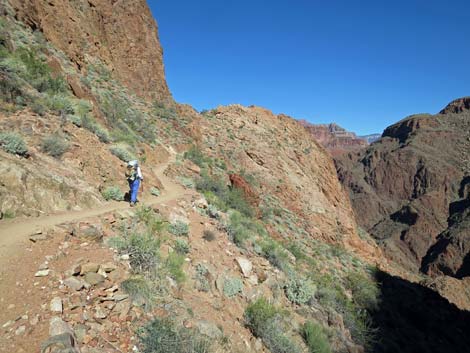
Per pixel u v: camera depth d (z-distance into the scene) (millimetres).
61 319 4680
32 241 6410
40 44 21266
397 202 183500
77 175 10969
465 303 50719
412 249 136375
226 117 51594
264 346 8102
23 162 9117
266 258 15219
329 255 31938
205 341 5973
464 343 28109
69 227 7375
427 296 40219
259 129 51969
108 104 24719
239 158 41000
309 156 55938
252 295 10414
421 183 180250
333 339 11984
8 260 5652
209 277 9445
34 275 5488
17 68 14656
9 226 6930
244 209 24141
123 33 41406
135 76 40719
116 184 12711
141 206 11219
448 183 171125
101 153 13609
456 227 127188
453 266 110688
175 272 8016
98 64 33250
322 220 42094
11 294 4949
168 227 10750
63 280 5586
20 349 4062
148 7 47719
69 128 13289
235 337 7461
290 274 15133
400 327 21047
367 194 191625
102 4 39500
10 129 10758
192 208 14648
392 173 195625
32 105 12820
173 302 6766
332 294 16547
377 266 43375
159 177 20078
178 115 41969
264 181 39438
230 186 28250
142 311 5828
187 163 27469
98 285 5852
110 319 5250
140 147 22609
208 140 41656
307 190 45094
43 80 15898
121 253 7270
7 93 12203
